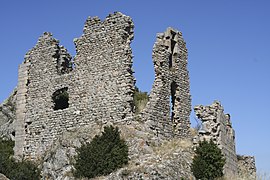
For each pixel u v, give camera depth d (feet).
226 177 140.36
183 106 165.58
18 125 171.01
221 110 153.48
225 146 151.64
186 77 168.76
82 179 139.64
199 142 144.66
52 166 151.94
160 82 156.87
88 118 157.07
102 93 156.35
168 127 156.15
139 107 160.04
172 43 167.94
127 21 157.99
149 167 131.13
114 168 138.51
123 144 142.92
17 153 168.45
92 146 143.02
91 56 161.07
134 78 155.74
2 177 132.67
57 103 173.17
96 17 163.02
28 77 173.37
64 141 153.89
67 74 164.96
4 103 208.85
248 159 168.35
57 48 171.53
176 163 136.26
